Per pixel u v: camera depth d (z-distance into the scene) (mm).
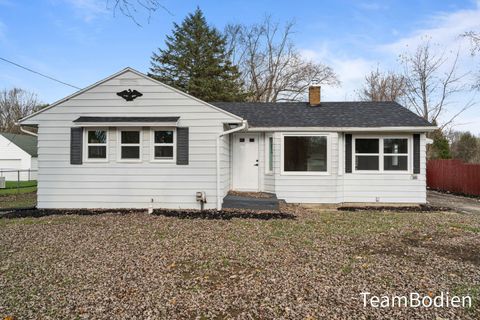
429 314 3477
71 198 10086
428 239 6762
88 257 5418
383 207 11133
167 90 10094
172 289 4105
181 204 10086
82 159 10047
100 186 10078
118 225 7969
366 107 13156
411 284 4277
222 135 10070
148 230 7445
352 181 11578
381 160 11492
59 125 10062
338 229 7652
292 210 10359
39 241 6469
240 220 8664
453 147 30750
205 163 10070
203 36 32219
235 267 4953
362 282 4336
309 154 11406
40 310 3521
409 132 11398
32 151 29359
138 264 5066
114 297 3855
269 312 3504
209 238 6730
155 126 9906
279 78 33031
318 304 3686
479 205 12039
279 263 5133
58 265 5008
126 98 10078
